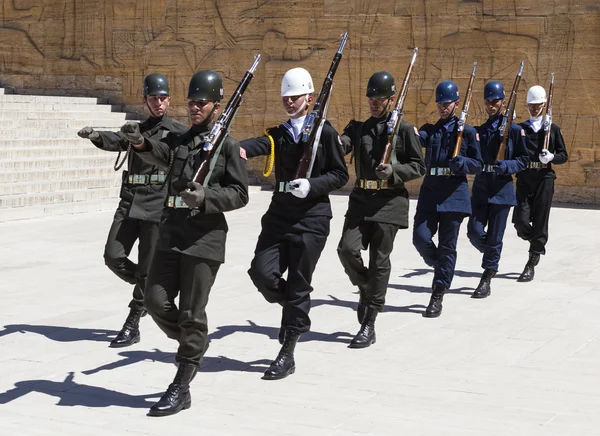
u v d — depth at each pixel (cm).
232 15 2166
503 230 1027
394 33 2006
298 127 718
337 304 966
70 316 895
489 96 1045
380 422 594
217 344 795
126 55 2303
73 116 2095
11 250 1273
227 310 928
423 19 1983
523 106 1911
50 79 2395
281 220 718
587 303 983
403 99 810
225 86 2181
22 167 1702
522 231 1123
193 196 579
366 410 619
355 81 2044
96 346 783
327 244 1373
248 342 802
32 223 1525
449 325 879
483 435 570
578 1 1855
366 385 679
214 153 610
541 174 1121
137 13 2283
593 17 1841
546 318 910
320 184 701
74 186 1733
